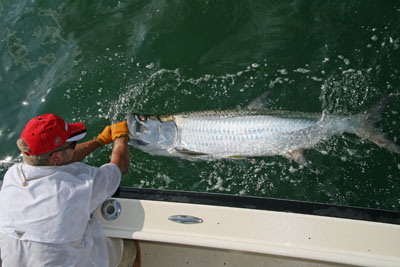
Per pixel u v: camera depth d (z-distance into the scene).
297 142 3.20
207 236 2.32
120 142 2.82
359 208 2.35
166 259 2.67
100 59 3.90
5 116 3.66
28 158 2.17
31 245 2.09
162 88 3.75
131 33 4.02
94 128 3.61
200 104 3.69
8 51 3.98
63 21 4.14
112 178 2.37
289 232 2.29
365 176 3.19
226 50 3.86
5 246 2.11
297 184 3.23
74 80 3.82
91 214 2.36
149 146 3.25
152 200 2.48
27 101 3.73
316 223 2.31
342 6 3.84
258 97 3.39
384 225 2.27
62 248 2.12
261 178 3.28
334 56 3.69
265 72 3.71
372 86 3.54
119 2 4.19
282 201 2.40
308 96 3.59
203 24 4.00
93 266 2.28
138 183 3.35
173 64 3.83
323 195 3.18
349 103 3.52
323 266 2.50
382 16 3.74
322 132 3.21
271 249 2.25
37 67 3.89
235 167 3.33
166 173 3.36
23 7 4.20
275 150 3.20
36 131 2.13
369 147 3.24
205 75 3.76
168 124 3.21
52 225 2.10
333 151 3.26
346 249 2.22
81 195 2.18
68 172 2.23
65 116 3.65
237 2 4.01
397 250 2.20
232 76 3.73
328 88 3.59
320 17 3.86
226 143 3.19
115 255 2.44
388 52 3.62
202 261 2.63
